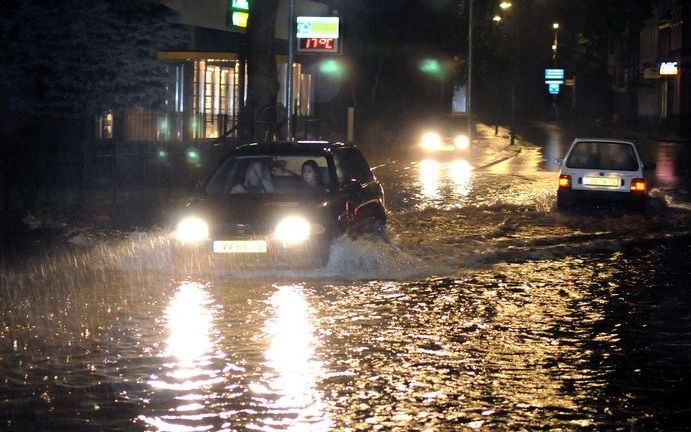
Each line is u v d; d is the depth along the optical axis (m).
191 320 24.53
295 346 21.86
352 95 125.19
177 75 80.94
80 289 28.83
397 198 59.44
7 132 60.53
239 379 19.08
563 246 38.69
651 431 16.11
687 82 179.38
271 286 29.22
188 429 16.06
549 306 26.77
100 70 58.75
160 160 61.97
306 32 81.56
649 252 37.50
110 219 45.59
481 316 25.31
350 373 19.58
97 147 56.88
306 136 87.50
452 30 143.38
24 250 36.66
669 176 78.88
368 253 31.89
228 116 76.69
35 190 49.31
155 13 61.25
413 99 142.25
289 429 16.06
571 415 16.95
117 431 15.95
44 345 21.89
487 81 181.38
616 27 187.50
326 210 31.17
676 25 189.00
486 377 19.38
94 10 58.25
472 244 38.69
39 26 58.12
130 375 19.38
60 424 16.33
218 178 33.62
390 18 132.00
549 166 93.38
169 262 32.03
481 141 143.12
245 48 71.94
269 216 30.72
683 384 19.02
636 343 22.50
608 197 49.34
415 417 16.73
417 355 21.09
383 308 26.14
